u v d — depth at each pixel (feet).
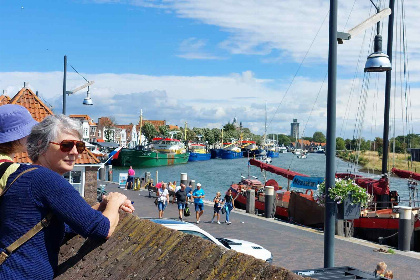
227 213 84.17
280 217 99.91
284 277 7.36
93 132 445.78
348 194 32.07
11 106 8.65
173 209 101.86
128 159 314.96
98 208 9.68
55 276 10.14
